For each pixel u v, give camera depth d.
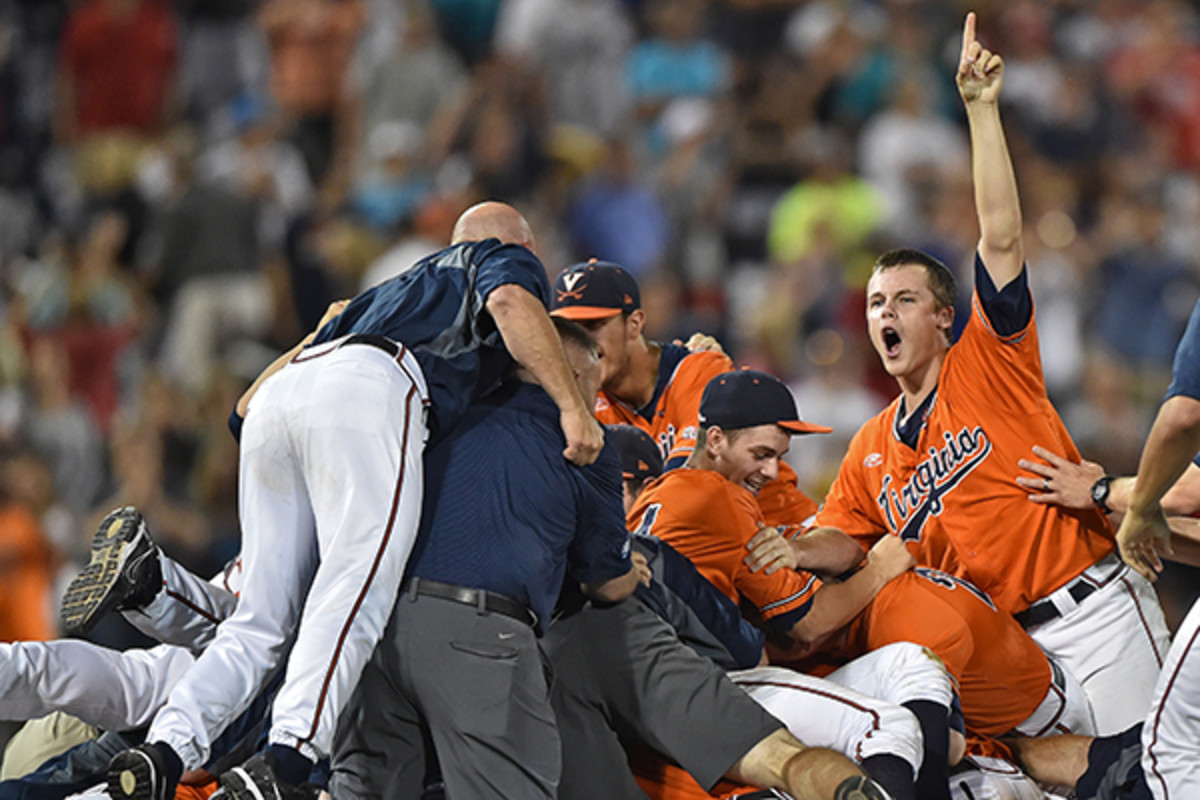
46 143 54.22
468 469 18.11
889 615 20.83
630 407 24.20
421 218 45.91
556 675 19.47
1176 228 54.00
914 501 21.94
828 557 21.00
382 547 17.20
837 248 47.56
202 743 17.12
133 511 18.84
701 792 19.17
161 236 45.69
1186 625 18.78
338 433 17.47
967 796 19.77
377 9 53.72
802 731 19.19
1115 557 21.62
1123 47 60.78
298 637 17.03
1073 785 20.42
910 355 21.69
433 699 17.56
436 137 49.75
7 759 21.98
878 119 53.06
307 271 45.50
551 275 47.50
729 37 55.19
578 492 18.47
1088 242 51.88
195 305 44.69
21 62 55.75
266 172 47.06
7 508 36.81
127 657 19.98
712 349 24.88
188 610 19.20
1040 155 56.00
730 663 20.25
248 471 18.16
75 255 46.06
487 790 17.45
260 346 44.78
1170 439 19.23
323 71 51.97
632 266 47.88
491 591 17.77
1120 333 49.16
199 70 55.06
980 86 20.67
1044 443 21.36
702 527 20.41
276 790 16.25
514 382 18.95
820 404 42.66
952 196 50.56
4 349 43.75
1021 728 21.16
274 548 17.97
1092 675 21.38
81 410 42.94
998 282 20.70
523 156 49.50
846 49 53.75
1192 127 59.59
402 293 18.81
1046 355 48.03
